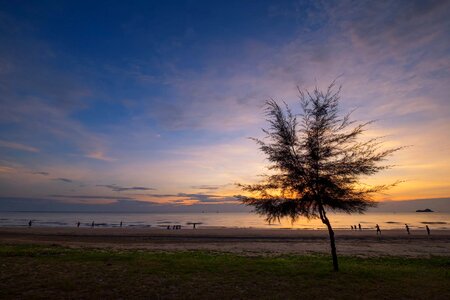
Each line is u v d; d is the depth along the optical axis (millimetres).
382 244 32719
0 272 11398
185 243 32250
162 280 10719
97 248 23750
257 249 26266
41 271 11742
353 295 9211
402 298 8953
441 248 29234
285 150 12898
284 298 8844
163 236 43406
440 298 8945
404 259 19578
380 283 10703
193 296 8898
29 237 39812
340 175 12492
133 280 10625
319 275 11859
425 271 13320
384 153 12305
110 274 11477
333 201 12352
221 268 13109
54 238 38156
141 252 20594
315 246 29609
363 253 24250
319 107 12938
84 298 8547
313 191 12508
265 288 9875
